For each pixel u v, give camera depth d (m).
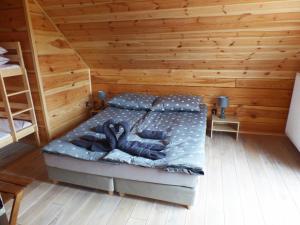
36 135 3.01
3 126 2.79
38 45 2.76
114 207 1.89
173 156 1.84
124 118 2.90
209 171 2.37
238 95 3.32
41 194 2.06
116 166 1.88
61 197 2.03
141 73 3.68
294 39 2.49
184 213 1.81
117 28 2.81
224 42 2.72
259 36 2.54
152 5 2.36
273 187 2.10
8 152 2.88
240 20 2.36
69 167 2.04
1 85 2.46
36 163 2.61
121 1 2.37
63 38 3.19
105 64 3.72
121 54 3.37
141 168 1.81
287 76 3.00
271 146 2.93
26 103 3.00
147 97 3.44
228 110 3.44
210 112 3.54
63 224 1.72
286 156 2.67
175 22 2.54
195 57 3.10
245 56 2.89
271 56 2.80
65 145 2.09
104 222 1.74
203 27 2.54
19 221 1.75
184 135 2.27
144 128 2.55
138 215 1.80
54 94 3.13
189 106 3.05
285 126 3.20
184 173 1.71
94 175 2.00
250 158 2.62
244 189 2.08
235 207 1.86
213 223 1.71
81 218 1.78
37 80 2.83
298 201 1.92
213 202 1.92
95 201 1.97
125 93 3.66
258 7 2.17
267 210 1.82
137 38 2.94
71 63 3.43
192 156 1.83
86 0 2.45
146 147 1.96
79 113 3.76
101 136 2.28
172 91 3.64
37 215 1.81
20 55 2.68
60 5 2.61
